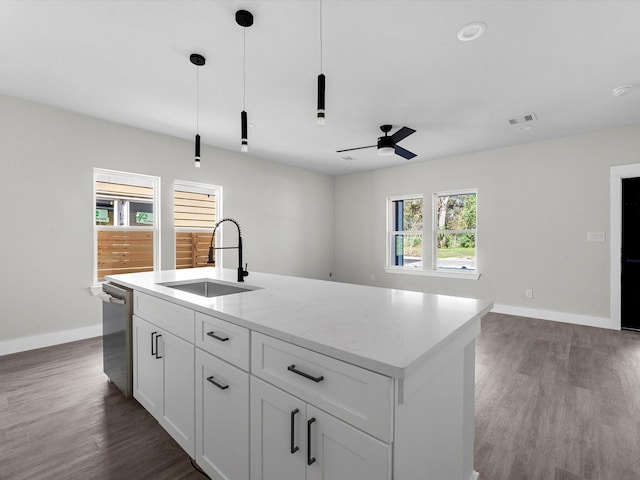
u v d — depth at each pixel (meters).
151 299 1.91
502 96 3.04
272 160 5.59
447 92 2.97
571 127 3.90
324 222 6.64
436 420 1.11
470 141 4.45
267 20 1.99
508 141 4.45
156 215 4.17
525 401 2.23
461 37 2.15
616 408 2.13
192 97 3.11
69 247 3.46
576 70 2.56
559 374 2.66
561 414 2.07
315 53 2.35
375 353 0.89
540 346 3.33
